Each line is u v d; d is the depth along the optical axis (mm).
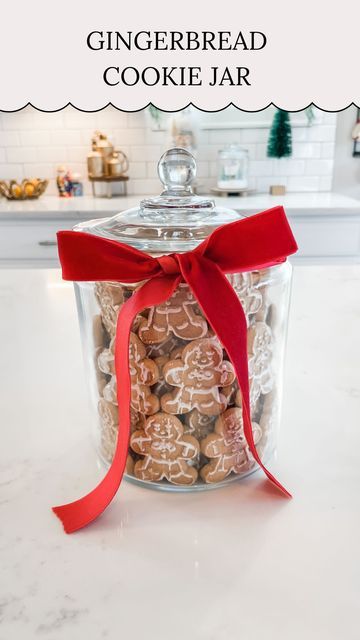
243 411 379
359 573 327
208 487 418
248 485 424
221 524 376
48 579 326
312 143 2332
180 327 371
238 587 317
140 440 406
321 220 1840
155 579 324
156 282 359
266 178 2379
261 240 360
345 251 1869
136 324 378
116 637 284
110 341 412
